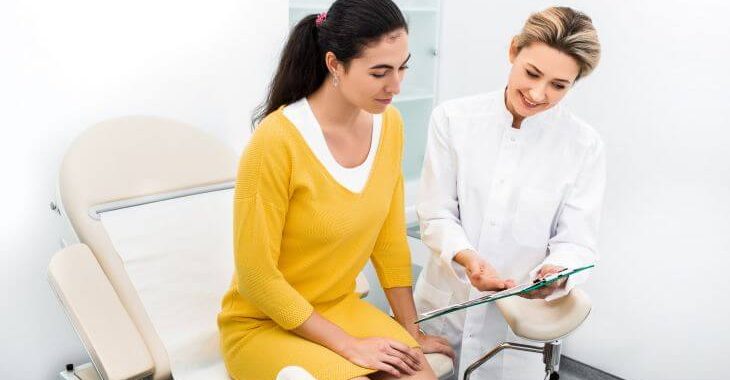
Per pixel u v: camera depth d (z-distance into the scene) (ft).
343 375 3.91
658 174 6.67
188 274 5.13
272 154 4.01
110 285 4.62
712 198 6.42
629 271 7.00
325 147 4.16
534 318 4.63
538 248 5.28
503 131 5.19
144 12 5.83
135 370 4.25
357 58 3.85
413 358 4.19
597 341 7.32
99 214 4.99
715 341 6.64
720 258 6.48
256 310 4.33
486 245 5.26
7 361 5.85
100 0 5.63
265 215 4.06
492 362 5.44
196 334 4.88
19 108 5.48
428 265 5.63
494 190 5.19
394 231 4.80
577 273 4.71
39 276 5.87
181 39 6.04
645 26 6.52
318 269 4.33
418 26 8.65
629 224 6.92
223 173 5.58
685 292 6.72
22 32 5.37
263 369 4.14
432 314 4.19
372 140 4.37
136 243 5.03
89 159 5.09
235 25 6.27
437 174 5.38
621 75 6.73
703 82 6.29
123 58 5.82
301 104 4.18
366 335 4.34
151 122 5.41
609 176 6.97
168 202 5.25
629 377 7.18
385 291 4.92
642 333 7.03
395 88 3.97
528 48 4.66
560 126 5.14
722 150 6.30
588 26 4.57
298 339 4.18
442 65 8.54
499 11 7.78
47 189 5.74
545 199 5.16
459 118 5.29
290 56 4.19
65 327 6.07
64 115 5.66
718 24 6.14
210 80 6.26
